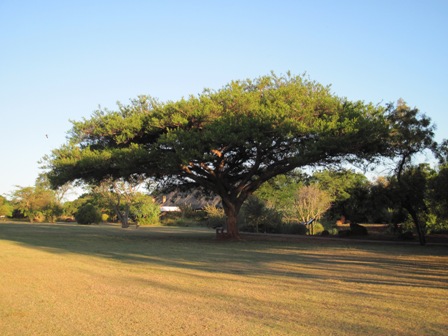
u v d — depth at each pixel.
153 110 26.20
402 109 24.77
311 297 9.27
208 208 52.78
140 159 24.42
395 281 11.59
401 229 31.73
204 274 12.84
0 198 76.81
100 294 9.55
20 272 12.83
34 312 7.88
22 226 49.66
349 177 39.97
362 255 19.20
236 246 24.22
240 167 30.36
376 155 25.47
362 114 24.45
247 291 9.96
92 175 27.19
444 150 24.42
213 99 25.23
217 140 23.08
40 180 69.00
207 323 7.11
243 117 23.52
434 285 10.94
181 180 32.97
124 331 6.67
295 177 33.62
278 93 25.12
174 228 51.94
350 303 8.68
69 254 18.69
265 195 49.38
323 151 23.73
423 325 7.04
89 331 6.68
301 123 23.05
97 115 26.80
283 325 7.00
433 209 24.88
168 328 6.82
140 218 62.78
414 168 25.52
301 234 37.75
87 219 58.72
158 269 13.93
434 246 24.53
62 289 10.14
